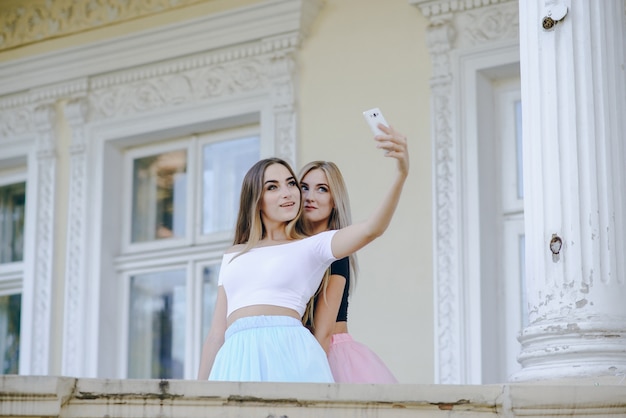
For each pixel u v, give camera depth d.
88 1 9.01
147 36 8.59
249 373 4.49
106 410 3.53
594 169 4.77
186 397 3.59
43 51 9.18
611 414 3.99
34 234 8.94
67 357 8.61
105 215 8.78
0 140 9.23
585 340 4.56
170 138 8.80
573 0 4.93
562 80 4.88
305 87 8.00
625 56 4.95
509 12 7.22
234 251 4.87
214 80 8.38
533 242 4.84
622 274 4.68
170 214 8.73
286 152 7.93
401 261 7.34
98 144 8.84
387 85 7.66
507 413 3.85
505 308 7.16
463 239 7.11
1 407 3.38
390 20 7.75
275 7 8.06
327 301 4.96
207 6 8.49
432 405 3.79
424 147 7.42
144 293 8.72
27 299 8.87
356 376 5.14
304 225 5.22
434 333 7.09
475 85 7.27
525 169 4.95
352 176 7.67
